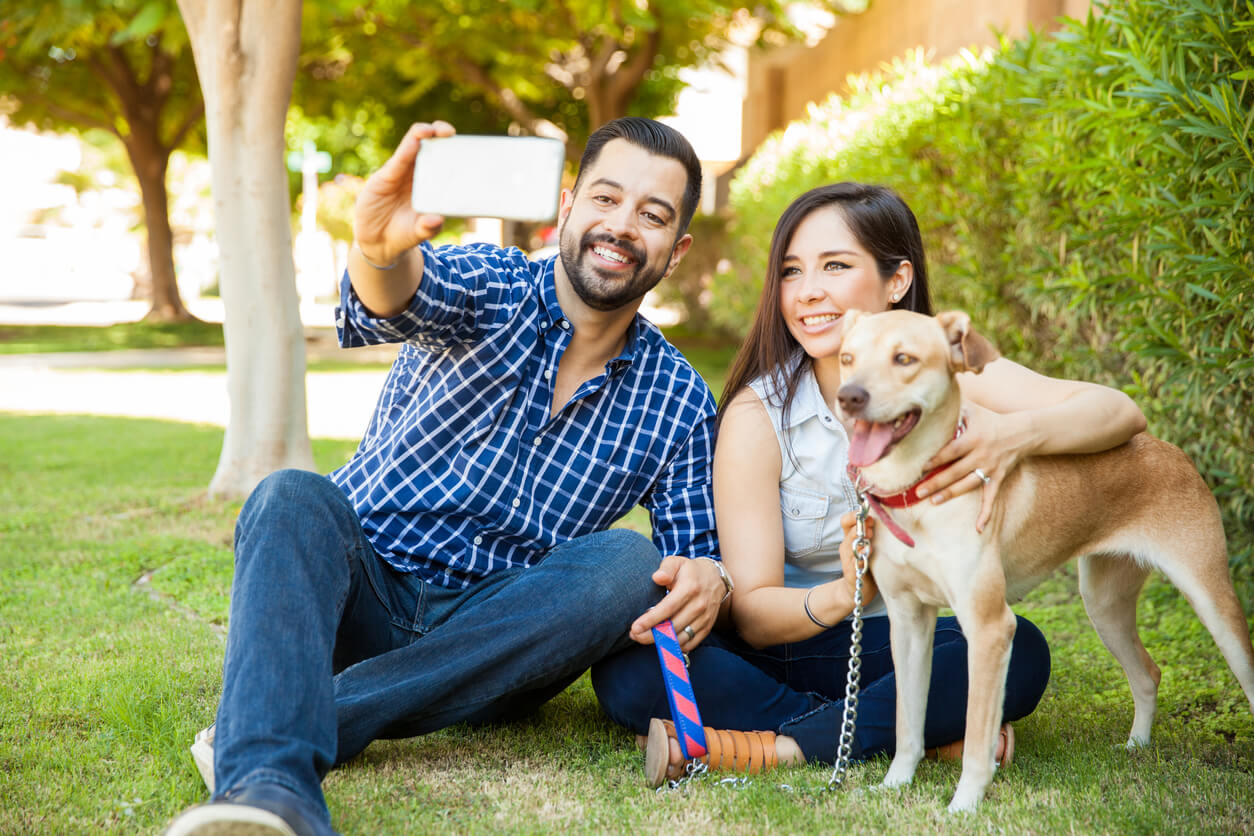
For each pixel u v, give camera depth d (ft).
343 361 52.85
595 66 46.24
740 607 8.58
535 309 8.64
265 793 5.67
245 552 6.89
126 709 8.69
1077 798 7.36
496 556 8.62
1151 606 13.28
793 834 6.76
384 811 6.98
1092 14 12.73
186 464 23.75
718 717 8.36
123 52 60.70
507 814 7.03
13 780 7.41
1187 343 11.82
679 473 9.11
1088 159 13.56
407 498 8.44
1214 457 13.03
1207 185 10.95
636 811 7.11
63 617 12.04
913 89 21.06
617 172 8.25
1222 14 10.11
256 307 19.39
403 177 6.54
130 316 90.99
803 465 8.79
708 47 50.14
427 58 46.85
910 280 8.87
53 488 20.76
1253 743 8.87
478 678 7.70
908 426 7.27
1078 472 8.36
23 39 42.11
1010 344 17.51
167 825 6.73
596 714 9.50
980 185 16.98
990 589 7.38
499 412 8.44
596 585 7.73
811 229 8.59
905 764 7.77
